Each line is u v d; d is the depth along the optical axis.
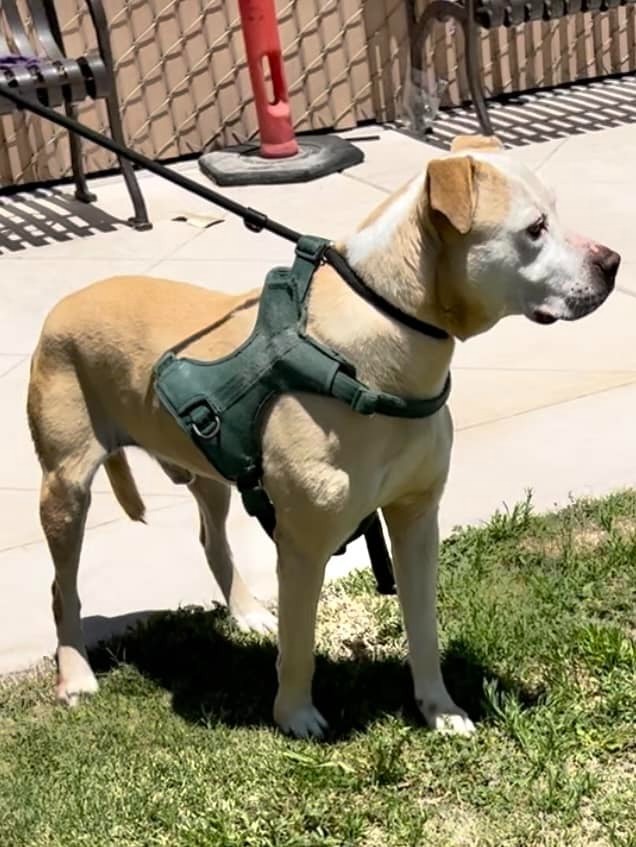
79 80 3.71
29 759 2.15
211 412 2.04
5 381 3.16
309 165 4.14
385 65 4.57
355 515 2.02
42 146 4.23
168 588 2.51
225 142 4.42
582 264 1.94
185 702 2.25
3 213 4.08
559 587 2.40
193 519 2.69
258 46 4.13
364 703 2.20
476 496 2.67
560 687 2.19
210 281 3.51
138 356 2.14
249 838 1.98
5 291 3.55
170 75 4.29
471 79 4.36
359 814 2.00
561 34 4.87
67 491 2.23
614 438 2.81
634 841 1.93
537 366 3.11
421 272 1.95
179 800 2.05
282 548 2.06
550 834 1.97
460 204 1.89
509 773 2.06
